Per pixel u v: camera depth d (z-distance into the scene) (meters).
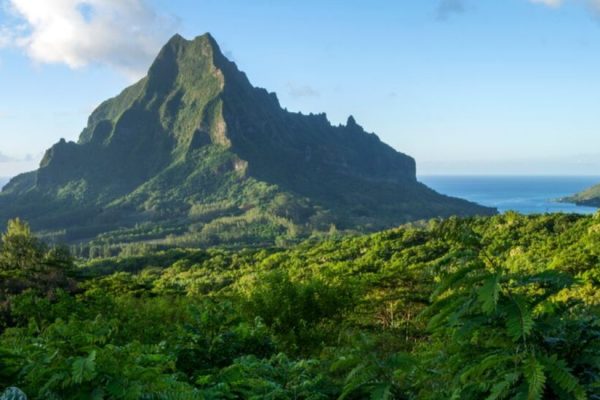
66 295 13.06
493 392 2.92
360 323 24.84
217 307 9.11
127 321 12.51
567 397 2.86
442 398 3.54
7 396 3.12
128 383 3.62
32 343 4.82
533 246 54.66
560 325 3.33
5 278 23.19
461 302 3.41
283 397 5.39
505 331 3.28
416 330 21.41
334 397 5.82
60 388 3.57
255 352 8.59
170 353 6.79
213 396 4.70
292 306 18.38
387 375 4.09
